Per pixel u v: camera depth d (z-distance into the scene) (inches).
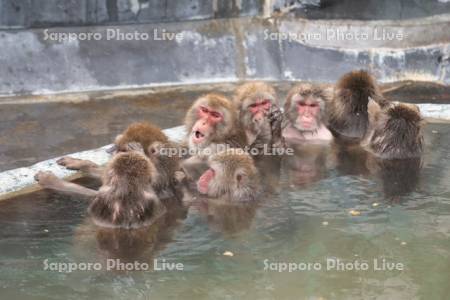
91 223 246.2
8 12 402.3
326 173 296.0
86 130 349.1
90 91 409.7
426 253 220.5
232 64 439.8
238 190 266.2
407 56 438.6
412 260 215.9
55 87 405.1
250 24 450.6
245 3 452.8
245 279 205.0
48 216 251.0
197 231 239.9
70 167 288.8
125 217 242.5
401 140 312.8
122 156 248.8
